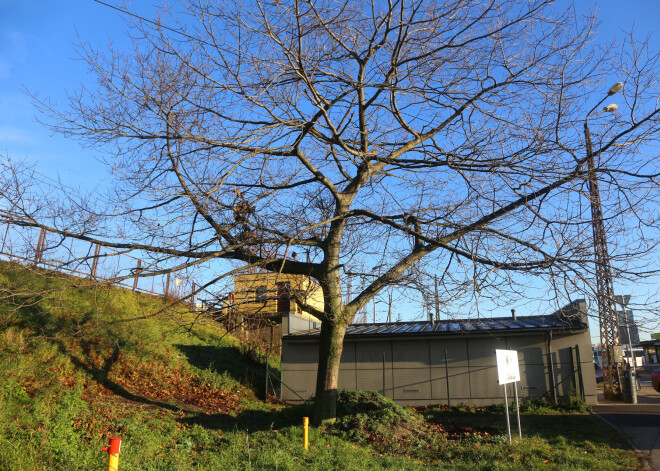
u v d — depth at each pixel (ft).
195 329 74.64
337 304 40.78
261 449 32.27
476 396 60.80
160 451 30.71
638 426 44.75
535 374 59.88
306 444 33.60
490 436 41.45
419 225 36.96
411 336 62.85
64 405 33.99
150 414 42.45
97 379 48.37
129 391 49.19
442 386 62.13
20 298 49.65
